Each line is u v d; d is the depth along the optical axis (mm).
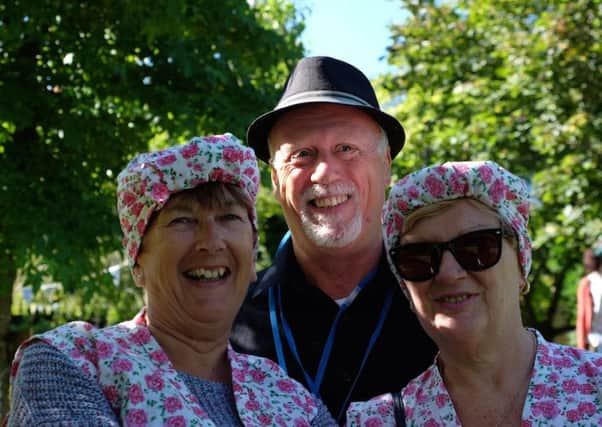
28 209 8117
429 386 2816
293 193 3645
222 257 2625
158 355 2510
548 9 12344
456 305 2699
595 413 2555
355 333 3566
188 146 2602
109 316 13219
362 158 3631
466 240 2686
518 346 2736
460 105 12656
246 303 3754
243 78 9680
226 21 9148
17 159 8500
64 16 8586
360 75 3768
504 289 2709
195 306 2594
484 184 2709
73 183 8688
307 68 3711
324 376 3520
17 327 9953
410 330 3562
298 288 3648
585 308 8875
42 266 8453
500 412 2684
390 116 3682
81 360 2369
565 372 2654
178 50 9023
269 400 2680
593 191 11031
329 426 2734
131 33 8922
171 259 2582
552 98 11266
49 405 2217
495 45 12695
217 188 2631
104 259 9656
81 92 9172
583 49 11164
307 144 3607
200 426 2354
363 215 3639
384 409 2822
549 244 11914
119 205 2670
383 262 3686
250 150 2748
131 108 9555
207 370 2658
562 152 11359
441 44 13188
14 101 8359
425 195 2742
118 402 2348
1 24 8227
